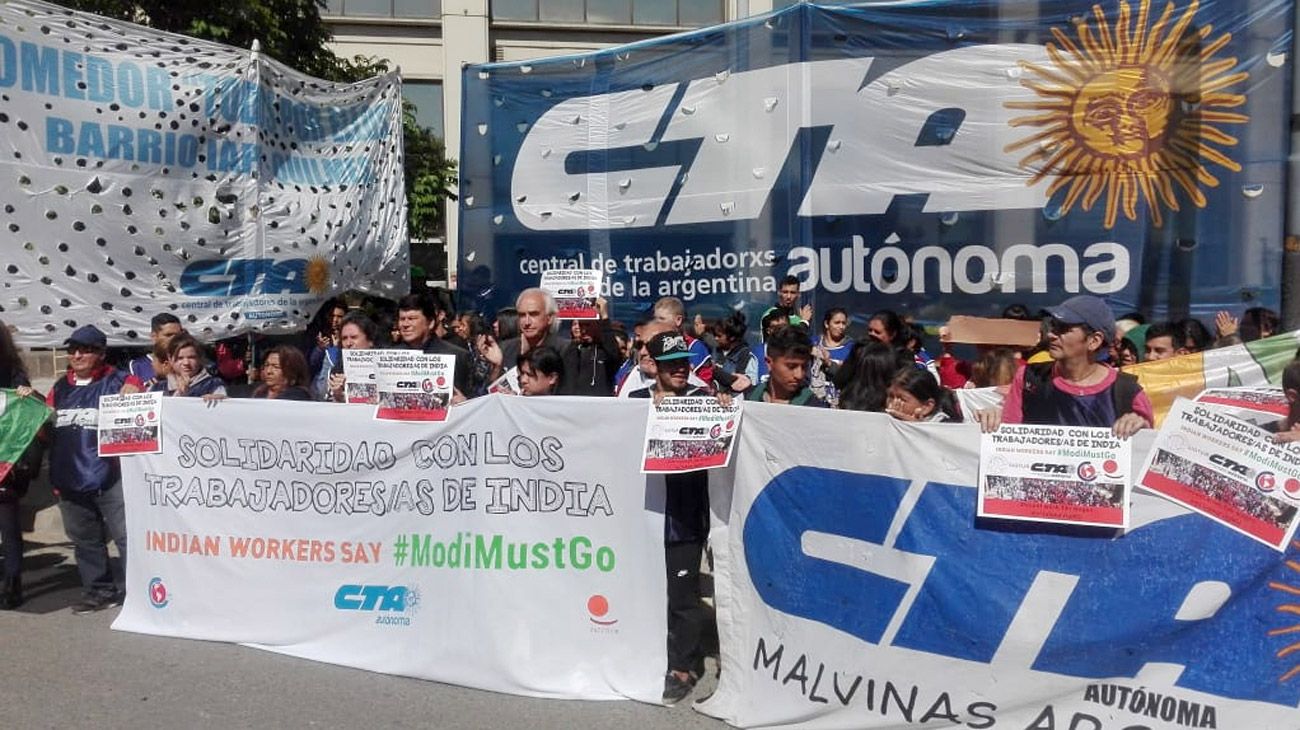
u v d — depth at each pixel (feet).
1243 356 16.60
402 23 73.41
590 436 15.58
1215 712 11.89
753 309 25.00
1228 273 20.48
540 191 27.84
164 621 18.65
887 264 23.31
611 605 15.62
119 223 24.68
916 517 13.32
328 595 17.35
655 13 77.82
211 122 26.37
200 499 18.30
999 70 21.98
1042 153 21.75
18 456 19.30
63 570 23.34
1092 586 12.40
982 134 22.21
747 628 14.73
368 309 30.42
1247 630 11.78
